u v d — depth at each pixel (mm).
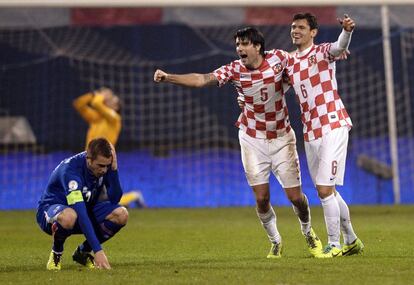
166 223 49031
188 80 26766
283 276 21484
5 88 72562
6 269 25000
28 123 72062
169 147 72562
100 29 74625
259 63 27125
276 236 28297
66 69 73438
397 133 73250
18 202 69688
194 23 74688
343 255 28344
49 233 24766
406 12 74000
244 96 27625
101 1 58281
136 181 70812
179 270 23234
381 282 20234
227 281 20625
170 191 70750
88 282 20828
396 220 49625
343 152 27062
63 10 73875
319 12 72250
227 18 74375
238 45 26844
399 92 73750
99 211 24984
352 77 73875
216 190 71062
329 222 27391
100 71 73625
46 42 73938
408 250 30312
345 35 26172
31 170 70812
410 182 71500
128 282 20703
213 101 73562
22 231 43625
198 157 72188
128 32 74375
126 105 73438
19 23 73812
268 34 74000
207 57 73938
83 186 24062
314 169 27750
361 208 62594
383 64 73688
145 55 74062
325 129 26922
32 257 29641
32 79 73000
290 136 28125
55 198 24578
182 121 73312
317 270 22766
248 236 38469
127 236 39312
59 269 24516
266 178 28219
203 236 38844
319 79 26953
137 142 72562
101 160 23500
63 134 72250
